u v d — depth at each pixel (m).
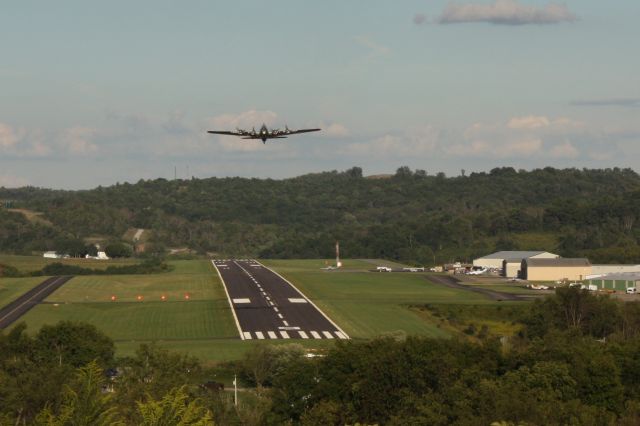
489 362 132.38
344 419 116.25
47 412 70.06
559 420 104.06
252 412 122.81
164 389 114.88
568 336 179.50
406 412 113.62
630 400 118.62
